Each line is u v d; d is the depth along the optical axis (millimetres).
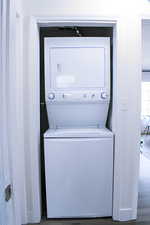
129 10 1736
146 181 2807
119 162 1817
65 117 2033
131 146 1826
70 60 1903
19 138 1735
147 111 7113
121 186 1853
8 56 621
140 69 1784
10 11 628
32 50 1747
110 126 2041
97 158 1819
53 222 1861
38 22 1747
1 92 581
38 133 1875
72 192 1842
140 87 1793
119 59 1761
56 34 2326
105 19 1734
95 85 1931
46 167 1812
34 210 1850
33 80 1768
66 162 1812
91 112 2016
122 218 1871
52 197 1844
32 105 1777
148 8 1742
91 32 2268
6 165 616
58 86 1924
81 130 1943
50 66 1903
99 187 1847
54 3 1719
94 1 1723
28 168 1822
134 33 1754
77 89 1931
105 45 1900
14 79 697
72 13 1723
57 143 1796
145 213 2006
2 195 590
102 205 1873
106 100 1947
